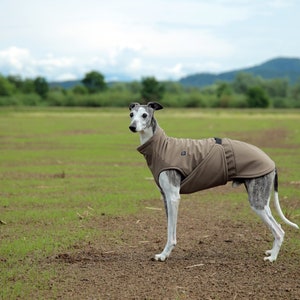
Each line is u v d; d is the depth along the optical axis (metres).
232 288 6.90
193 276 7.38
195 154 7.92
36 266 7.80
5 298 6.56
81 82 104.50
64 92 96.19
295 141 27.41
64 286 6.98
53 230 9.89
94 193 13.47
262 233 9.73
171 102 87.69
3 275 7.40
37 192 13.61
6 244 8.91
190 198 13.03
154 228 10.12
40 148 23.98
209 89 104.94
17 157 20.70
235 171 7.86
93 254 8.45
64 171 17.11
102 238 9.39
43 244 8.92
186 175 7.92
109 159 20.38
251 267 7.77
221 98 89.94
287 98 104.44
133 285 7.01
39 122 42.47
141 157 21.02
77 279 7.25
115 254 8.45
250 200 7.89
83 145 25.36
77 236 9.47
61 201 12.47
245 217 10.98
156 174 8.04
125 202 12.41
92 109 68.44
